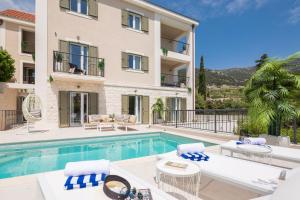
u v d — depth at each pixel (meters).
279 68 5.68
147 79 14.69
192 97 17.31
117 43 13.26
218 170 3.38
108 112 12.66
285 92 5.44
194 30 17.64
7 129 10.30
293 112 5.38
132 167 4.60
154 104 14.49
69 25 11.45
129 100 13.90
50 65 10.79
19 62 14.62
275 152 4.49
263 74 5.85
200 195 3.35
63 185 2.61
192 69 17.52
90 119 10.88
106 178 2.56
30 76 15.82
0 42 14.08
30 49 15.62
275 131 5.92
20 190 3.28
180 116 16.20
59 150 7.33
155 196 2.37
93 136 8.57
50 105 10.70
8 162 5.99
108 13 12.95
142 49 14.49
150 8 14.77
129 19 14.27
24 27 14.91
